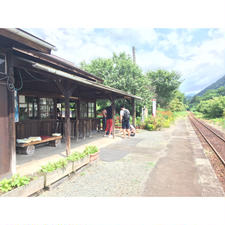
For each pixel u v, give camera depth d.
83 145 6.97
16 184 2.59
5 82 3.31
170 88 28.16
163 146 7.05
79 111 9.59
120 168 4.36
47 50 3.70
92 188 3.25
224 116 22.09
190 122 22.44
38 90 6.60
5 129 3.30
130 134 9.77
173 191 3.16
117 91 7.66
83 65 21.20
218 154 5.71
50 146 6.62
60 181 3.40
